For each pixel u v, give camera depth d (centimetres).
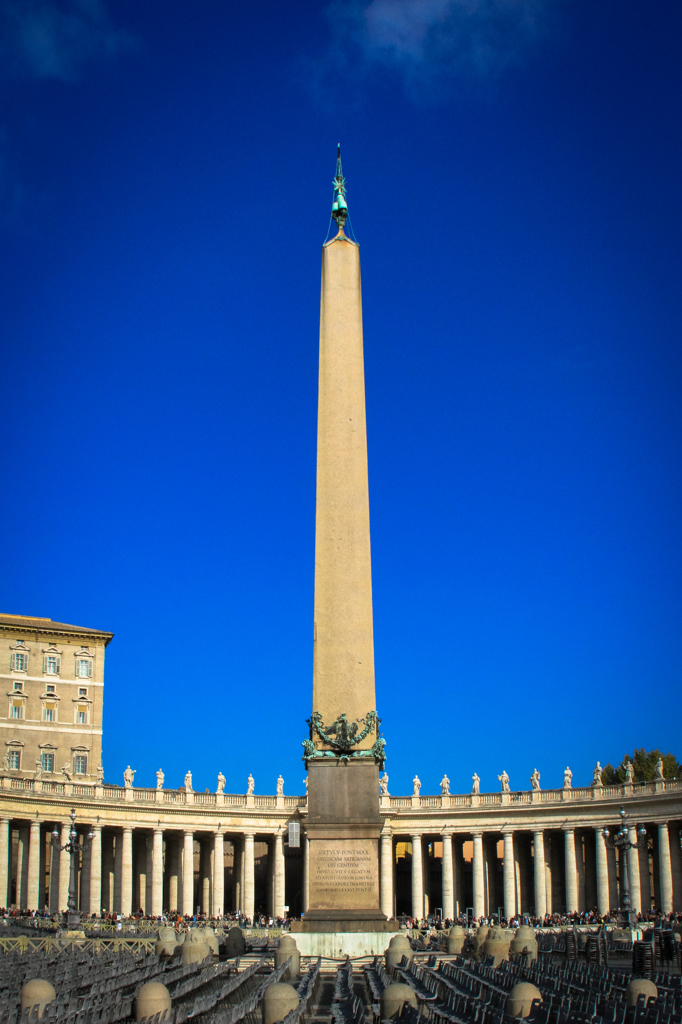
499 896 9906
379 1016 2334
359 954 3516
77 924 5653
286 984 2203
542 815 8762
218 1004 2477
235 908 10244
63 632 10906
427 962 3881
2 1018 2105
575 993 2473
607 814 8438
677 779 8075
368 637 3828
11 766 10406
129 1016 2328
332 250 4216
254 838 9388
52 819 8075
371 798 3688
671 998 2100
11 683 10600
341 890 3612
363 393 4072
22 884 8638
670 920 6750
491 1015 2158
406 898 10444
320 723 3753
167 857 9631
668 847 8050
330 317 4141
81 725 10831
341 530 3900
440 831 9062
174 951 3841
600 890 8388
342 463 3969
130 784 8662
